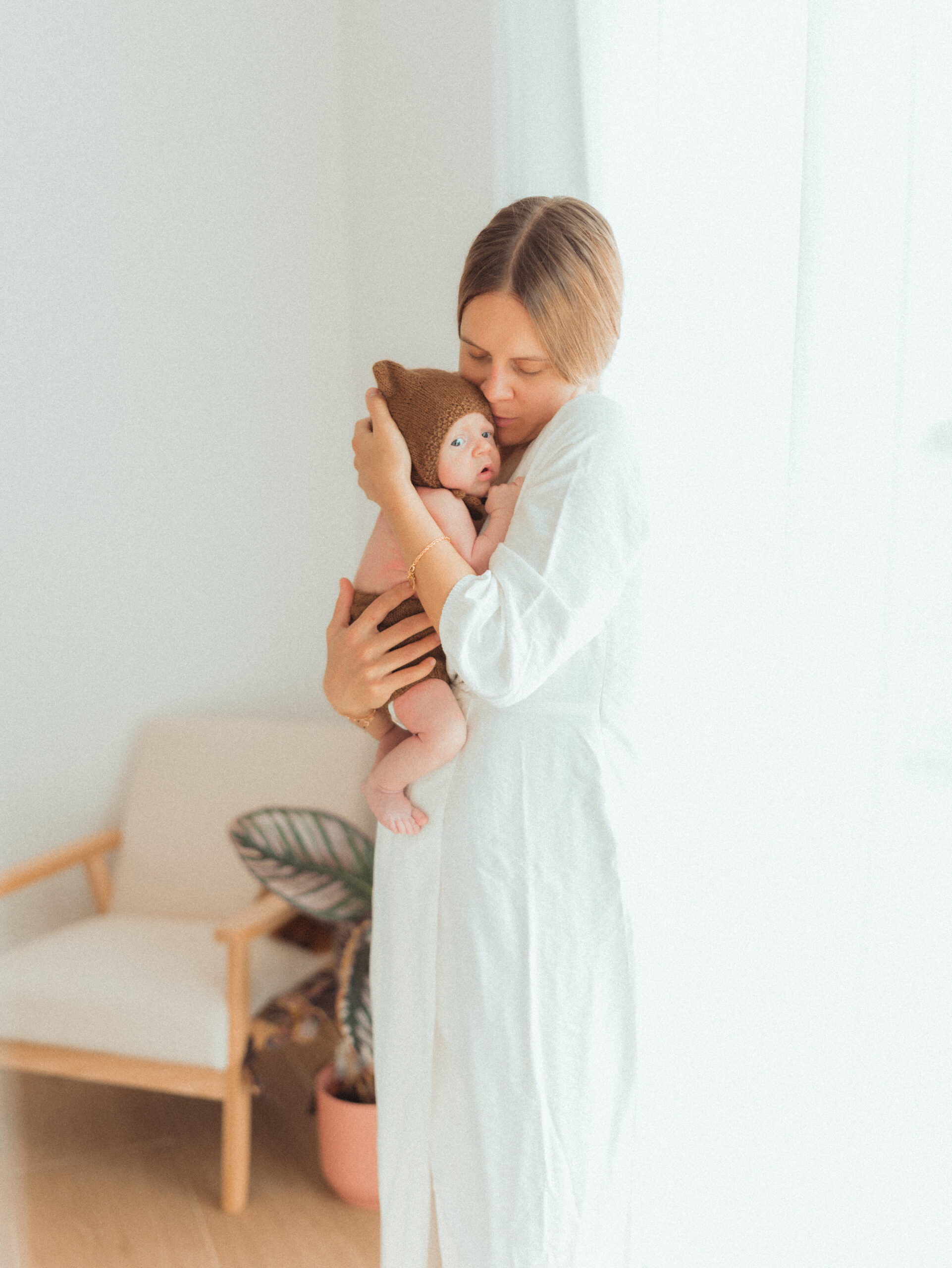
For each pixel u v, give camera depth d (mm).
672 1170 1368
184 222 2496
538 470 1040
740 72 1221
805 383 1098
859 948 1091
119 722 2584
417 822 1129
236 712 2717
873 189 1056
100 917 2336
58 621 2480
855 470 1086
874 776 1068
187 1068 1874
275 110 2549
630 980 1104
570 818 1077
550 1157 1078
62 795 2529
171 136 2457
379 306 2525
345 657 1093
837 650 1110
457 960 1085
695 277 1282
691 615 1319
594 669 1092
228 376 2594
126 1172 2010
